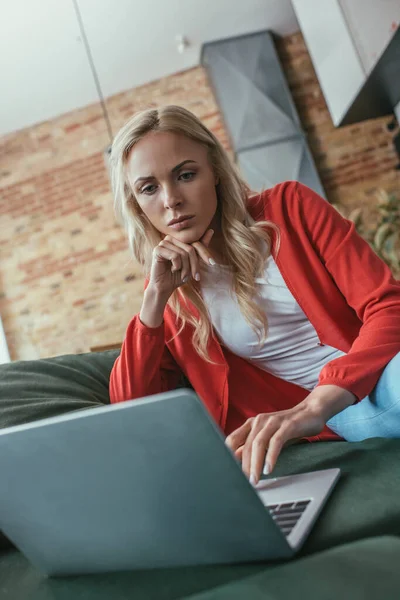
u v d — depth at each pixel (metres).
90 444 0.70
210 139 1.45
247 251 1.46
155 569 0.79
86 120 7.33
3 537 1.11
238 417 1.58
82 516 0.77
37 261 7.34
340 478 0.95
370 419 1.23
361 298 1.35
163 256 1.42
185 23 6.40
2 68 6.24
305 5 5.32
